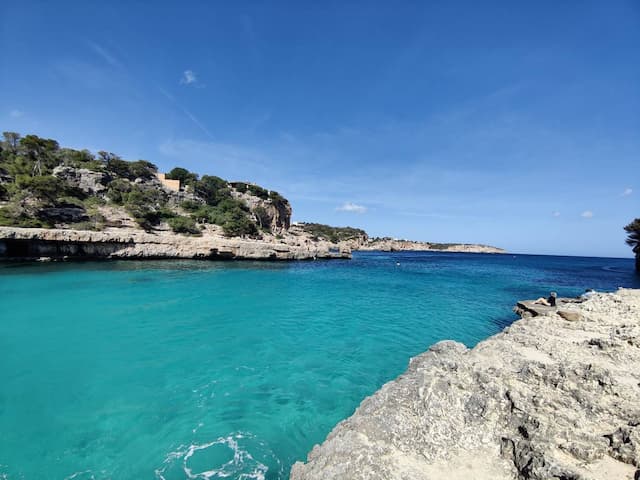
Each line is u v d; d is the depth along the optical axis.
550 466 3.77
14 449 6.34
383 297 24.45
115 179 64.88
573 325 10.09
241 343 12.79
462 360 7.00
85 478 5.64
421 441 4.73
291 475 4.81
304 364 11.00
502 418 5.13
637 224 56.03
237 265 44.06
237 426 7.34
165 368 10.28
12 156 57.66
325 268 49.12
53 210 43.34
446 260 100.69
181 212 67.06
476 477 4.09
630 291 15.75
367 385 9.59
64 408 7.84
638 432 3.99
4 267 30.53
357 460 4.33
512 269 63.72
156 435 6.90
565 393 5.47
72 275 27.61
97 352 11.36
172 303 19.08
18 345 11.78
